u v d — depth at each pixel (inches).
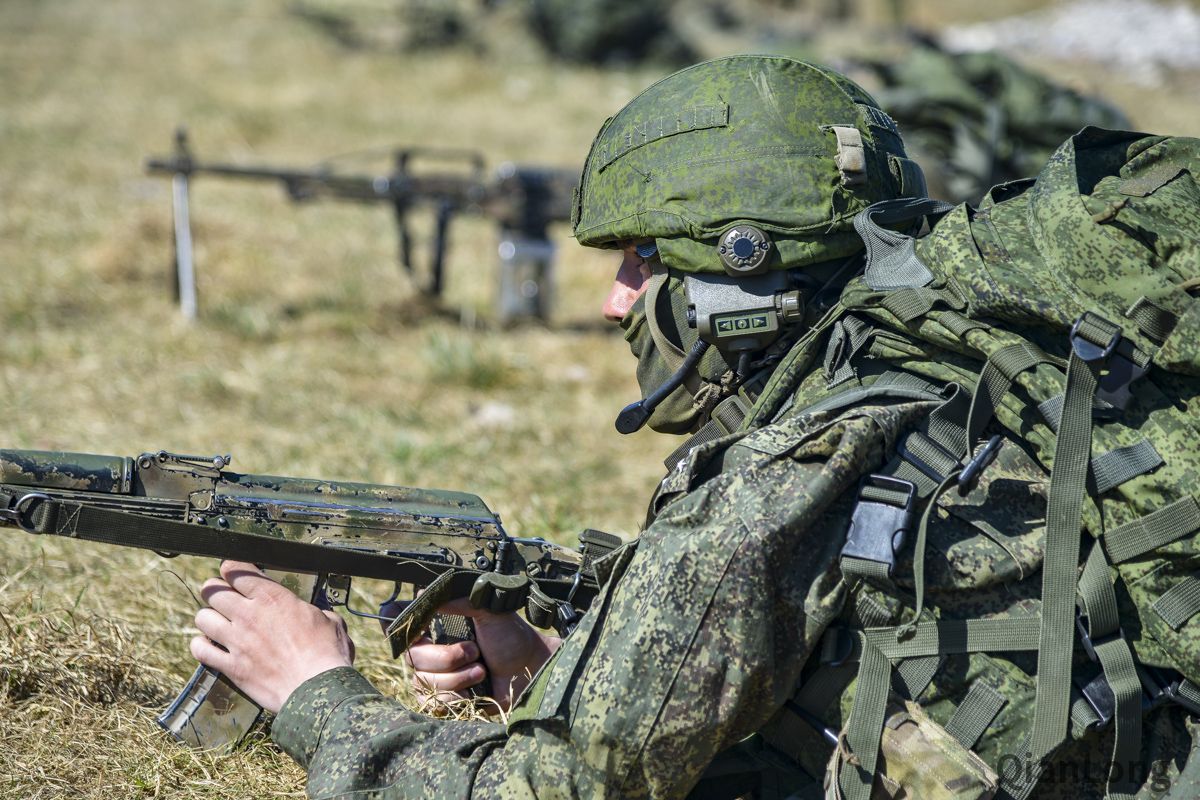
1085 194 126.4
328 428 356.8
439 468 319.3
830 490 111.8
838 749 113.0
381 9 1454.2
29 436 328.5
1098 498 112.0
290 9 1584.6
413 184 498.6
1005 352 114.7
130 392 384.8
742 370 132.8
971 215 127.7
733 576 110.0
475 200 506.3
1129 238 115.7
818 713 117.2
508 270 506.3
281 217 681.6
